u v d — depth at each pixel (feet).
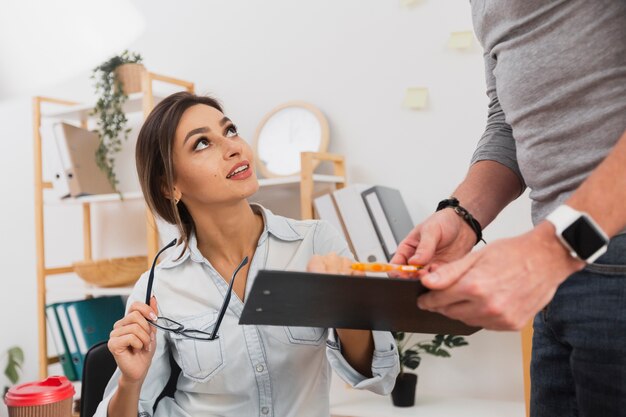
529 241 2.16
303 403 4.42
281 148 8.68
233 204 4.47
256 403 4.42
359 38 8.38
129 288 8.83
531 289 2.12
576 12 2.67
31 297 10.81
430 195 7.91
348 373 4.23
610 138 2.59
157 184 4.72
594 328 2.65
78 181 9.34
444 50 7.82
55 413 3.93
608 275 2.61
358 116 8.38
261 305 2.44
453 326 2.81
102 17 10.44
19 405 3.85
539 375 3.15
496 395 7.45
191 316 4.50
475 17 3.30
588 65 2.64
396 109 8.13
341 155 8.18
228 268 4.63
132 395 4.09
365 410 6.84
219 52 9.50
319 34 8.68
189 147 4.44
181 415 4.47
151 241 8.52
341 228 7.27
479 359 7.55
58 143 9.37
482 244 7.48
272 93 9.06
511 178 3.38
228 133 4.62
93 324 9.40
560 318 2.82
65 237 10.65
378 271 2.52
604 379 2.65
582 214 2.13
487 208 3.28
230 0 9.40
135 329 3.93
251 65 9.23
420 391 7.84
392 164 8.15
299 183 8.20
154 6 10.05
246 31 9.27
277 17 9.02
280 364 4.40
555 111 2.77
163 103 4.62
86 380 4.76
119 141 9.36
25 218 10.91
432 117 7.90
